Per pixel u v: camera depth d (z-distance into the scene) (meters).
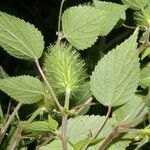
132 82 0.14
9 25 0.14
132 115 0.15
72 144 0.14
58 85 0.14
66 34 0.15
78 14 0.15
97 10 0.15
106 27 0.16
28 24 0.14
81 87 0.15
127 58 0.14
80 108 0.16
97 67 0.14
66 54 0.14
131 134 0.15
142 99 0.15
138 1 0.16
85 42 0.15
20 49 0.15
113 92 0.14
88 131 0.15
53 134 0.15
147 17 0.16
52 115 0.16
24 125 0.15
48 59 0.15
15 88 0.15
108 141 0.14
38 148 0.15
